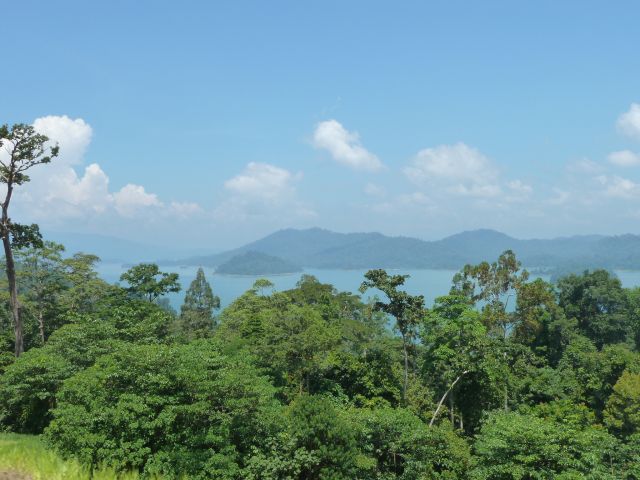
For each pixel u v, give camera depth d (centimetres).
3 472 1177
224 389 1967
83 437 1700
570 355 5681
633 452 3005
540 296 6319
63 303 5400
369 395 4419
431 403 4409
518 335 6500
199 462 1775
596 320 7400
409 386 4644
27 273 5022
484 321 5975
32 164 3778
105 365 2070
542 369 5509
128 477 1380
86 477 1266
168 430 1889
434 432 3053
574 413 4341
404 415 3039
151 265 5316
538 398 5222
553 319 6694
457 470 3022
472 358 4222
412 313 4259
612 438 3086
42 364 2822
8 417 3112
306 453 2225
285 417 2389
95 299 5716
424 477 2903
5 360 4072
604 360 4994
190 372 1919
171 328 5453
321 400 2500
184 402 1942
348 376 4534
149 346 2036
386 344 4859
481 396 4412
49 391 2864
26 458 1270
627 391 4141
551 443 2453
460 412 4456
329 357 4516
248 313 6538
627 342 7212
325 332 4384
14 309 3884
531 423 2586
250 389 2017
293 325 4269
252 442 2198
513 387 4847
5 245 3828
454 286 6444
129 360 1948
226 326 6544
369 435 2861
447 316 4303
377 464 2906
